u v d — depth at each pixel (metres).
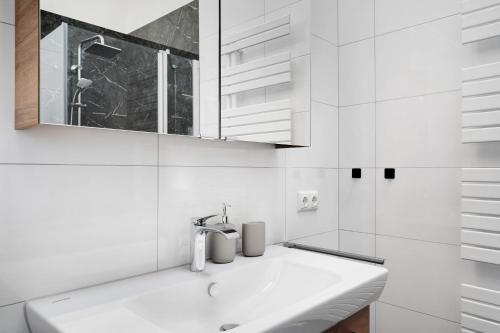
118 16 0.82
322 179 1.67
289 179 1.48
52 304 0.77
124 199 0.94
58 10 0.72
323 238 1.67
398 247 1.58
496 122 1.26
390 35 1.61
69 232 0.85
